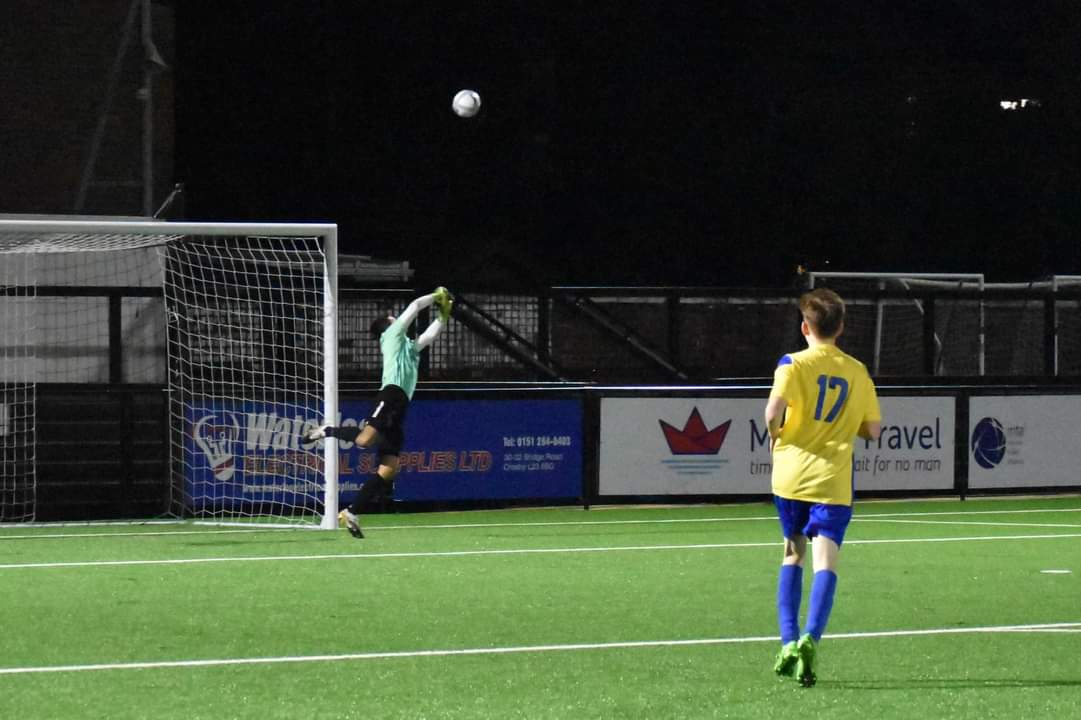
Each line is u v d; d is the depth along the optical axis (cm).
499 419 3781
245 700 1483
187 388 3669
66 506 3531
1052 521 3534
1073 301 4722
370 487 2933
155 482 3581
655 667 1672
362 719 1398
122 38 4353
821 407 1562
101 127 4331
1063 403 4156
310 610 2089
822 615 1528
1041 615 2083
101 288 3666
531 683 1576
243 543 2969
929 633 1922
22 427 3516
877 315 4647
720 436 3909
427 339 2967
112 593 2247
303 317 3800
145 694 1509
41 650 1769
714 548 2925
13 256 3656
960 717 1412
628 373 4244
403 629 1934
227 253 3816
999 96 8188
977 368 4753
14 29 4256
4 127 4244
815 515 1552
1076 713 1431
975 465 4081
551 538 3105
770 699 1492
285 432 3628
